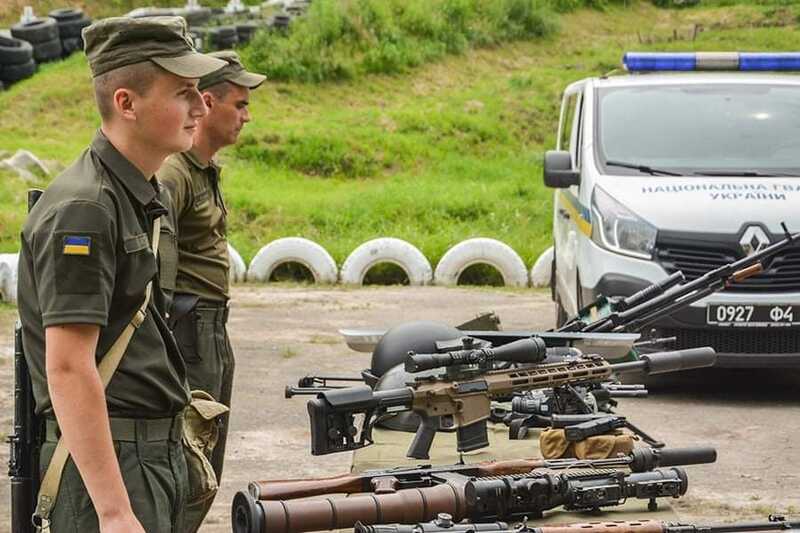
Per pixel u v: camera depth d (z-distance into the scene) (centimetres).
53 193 368
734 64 1228
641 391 561
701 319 962
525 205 2217
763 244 966
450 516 377
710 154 1076
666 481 432
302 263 1756
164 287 500
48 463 382
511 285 1739
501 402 575
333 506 377
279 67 3020
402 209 2166
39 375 375
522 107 2995
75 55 3092
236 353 1226
